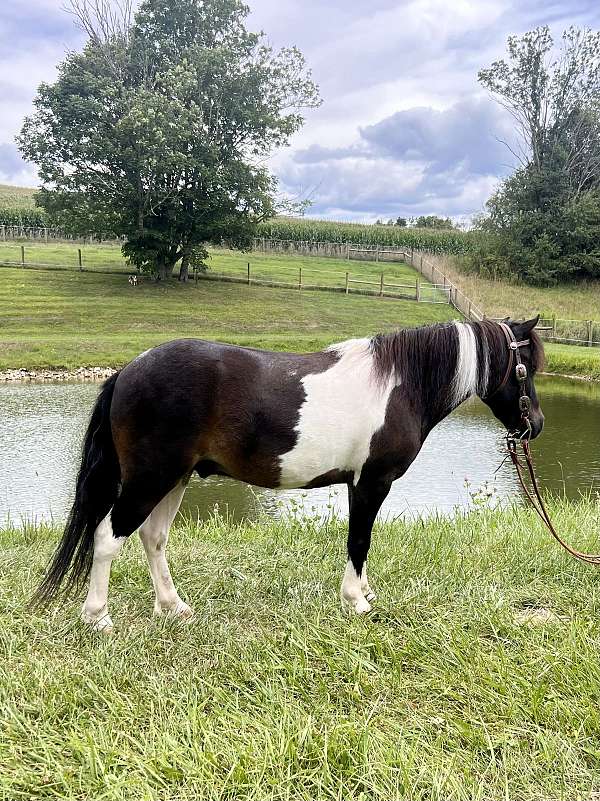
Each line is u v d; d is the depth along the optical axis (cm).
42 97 2695
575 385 1769
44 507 716
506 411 405
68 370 1756
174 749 241
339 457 354
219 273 3338
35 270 3031
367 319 2561
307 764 243
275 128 2864
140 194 2697
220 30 2928
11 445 1009
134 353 1892
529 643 335
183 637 337
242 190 2858
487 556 460
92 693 281
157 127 2569
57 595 350
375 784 228
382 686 298
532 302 3212
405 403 362
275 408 339
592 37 3800
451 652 320
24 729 255
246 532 529
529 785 238
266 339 2112
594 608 388
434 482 863
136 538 487
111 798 220
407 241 4703
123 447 334
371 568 436
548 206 3903
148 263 2978
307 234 4681
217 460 349
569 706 279
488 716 277
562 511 602
